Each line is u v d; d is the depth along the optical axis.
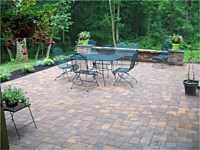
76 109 3.59
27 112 3.48
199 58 8.50
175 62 6.86
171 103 3.78
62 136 2.76
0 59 11.80
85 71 4.90
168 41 7.14
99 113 3.42
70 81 5.25
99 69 6.08
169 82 5.02
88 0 13.05
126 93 4.33
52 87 4.78
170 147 2.48
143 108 3.59
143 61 7.44
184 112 3.40
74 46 13.92
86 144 2.57
